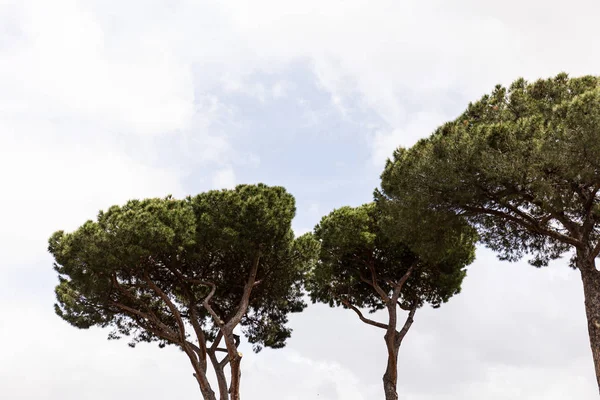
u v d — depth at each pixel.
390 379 18.91
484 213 14.05
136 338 20.39
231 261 18.80
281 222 17.89
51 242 16.97
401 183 13.73
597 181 11.95
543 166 11.73
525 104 13.55
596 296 12.64
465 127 12.95
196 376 17.83
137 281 18.23
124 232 16.08
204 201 17.94
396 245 20.02
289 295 21.31
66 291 18.69
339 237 19.89
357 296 21.42
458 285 20.58
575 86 13.66
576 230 13.08
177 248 17.09
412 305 20.95
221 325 17.53
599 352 12.35
